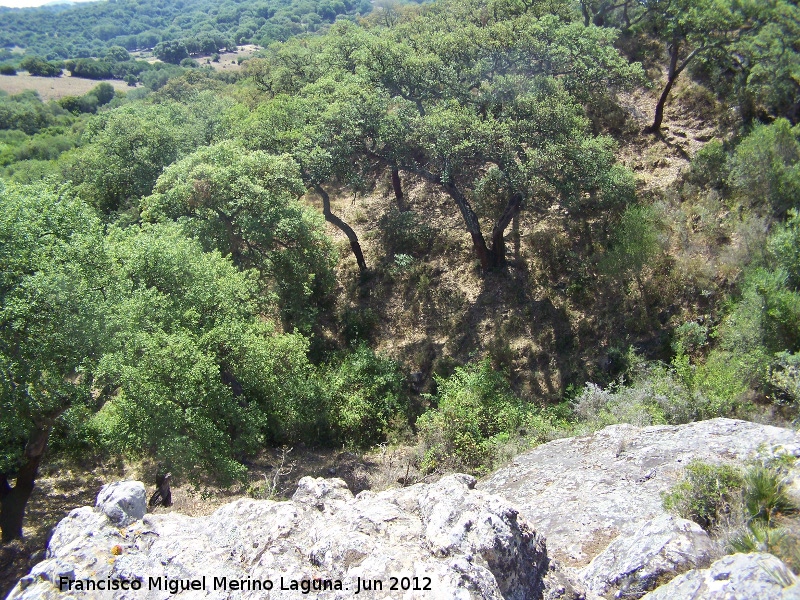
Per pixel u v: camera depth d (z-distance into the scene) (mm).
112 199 28734
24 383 10805
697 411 11117
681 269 18312
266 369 13875
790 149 18250
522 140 18562
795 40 21922
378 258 24500
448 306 21578
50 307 10992
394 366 19281
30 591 4961
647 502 7641
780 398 11477
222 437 12523
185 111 33219
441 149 18594
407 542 5277
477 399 14641
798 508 5684
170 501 13344
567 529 7559
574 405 14242
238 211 19500
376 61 21766
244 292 16016
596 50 19547
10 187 13141
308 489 6492
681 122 24891
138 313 12797
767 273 15023
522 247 22406
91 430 14289
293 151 21062
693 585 4566
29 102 74375
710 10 21781
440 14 30719
